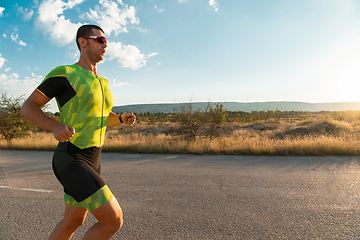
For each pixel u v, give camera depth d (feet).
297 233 7.95
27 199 11.85
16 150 34.04
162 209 10.30
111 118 6.00
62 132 3.89
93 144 4.79
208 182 14.61
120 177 16.30
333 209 9.96
